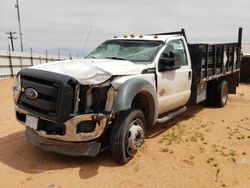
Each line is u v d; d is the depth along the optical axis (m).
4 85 19.22
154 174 4.32
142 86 4.80
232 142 5.69
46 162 4.74
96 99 4.41
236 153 5.11
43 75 4.32
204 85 8.06
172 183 4.09
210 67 7.90
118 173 4.36
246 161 4.79
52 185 4.03
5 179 4.21
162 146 5.37
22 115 4.86
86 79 4.29
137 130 4.73
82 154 4.38
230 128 6.64
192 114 7.98
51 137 4.42
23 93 4.64
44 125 4.50
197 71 7.14
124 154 4.55
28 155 5.03
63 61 5.36
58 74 4.27
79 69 4.42
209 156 4.95
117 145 4.46
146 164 4.63
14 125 7.09
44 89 4.27
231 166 4.60
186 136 5.95
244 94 12.34
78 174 4.33
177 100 6.39
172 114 6.29
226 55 8.89
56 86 4.20
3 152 5.22
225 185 4.05
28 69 4.69
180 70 6.42
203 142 5.61
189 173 4.36
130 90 4.52
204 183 4.09
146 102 5.25
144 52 5.86
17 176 4.30
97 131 4.34
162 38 6.23
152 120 5.34
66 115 4.17
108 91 4.46
